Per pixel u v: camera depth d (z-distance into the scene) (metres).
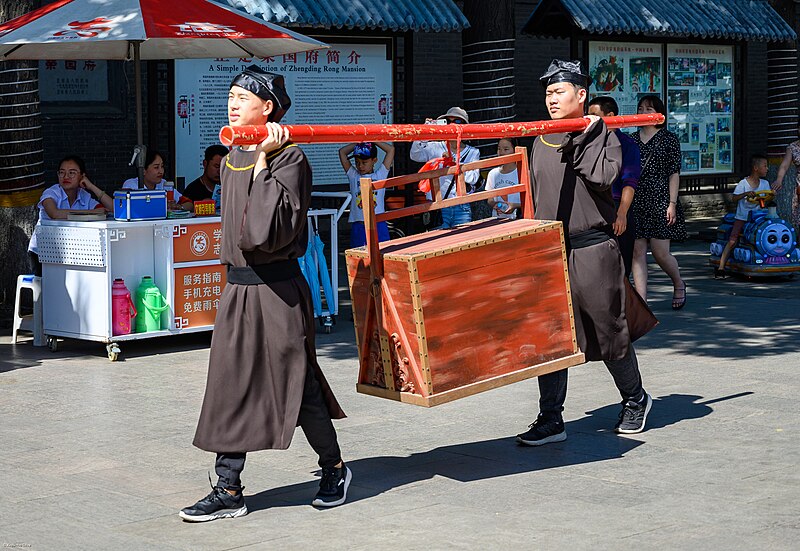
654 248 10.87
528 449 6.32
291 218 4.96
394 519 5.15
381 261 5.51
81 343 9.73
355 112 15.15
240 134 4.83
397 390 5.60
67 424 6.98
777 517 5.11
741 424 6.80
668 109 18.75
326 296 10.20
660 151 10.49
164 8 9.15
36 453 6.33
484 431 6.73
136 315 9.16
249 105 5.16
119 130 15.25
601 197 6.22
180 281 9.27
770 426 6.75
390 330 5.54
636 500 5.38
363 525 5.07
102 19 8.98
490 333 5.67
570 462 6.05
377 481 5.74
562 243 5.96
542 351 5.91
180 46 10.60
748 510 5.21
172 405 7.48
